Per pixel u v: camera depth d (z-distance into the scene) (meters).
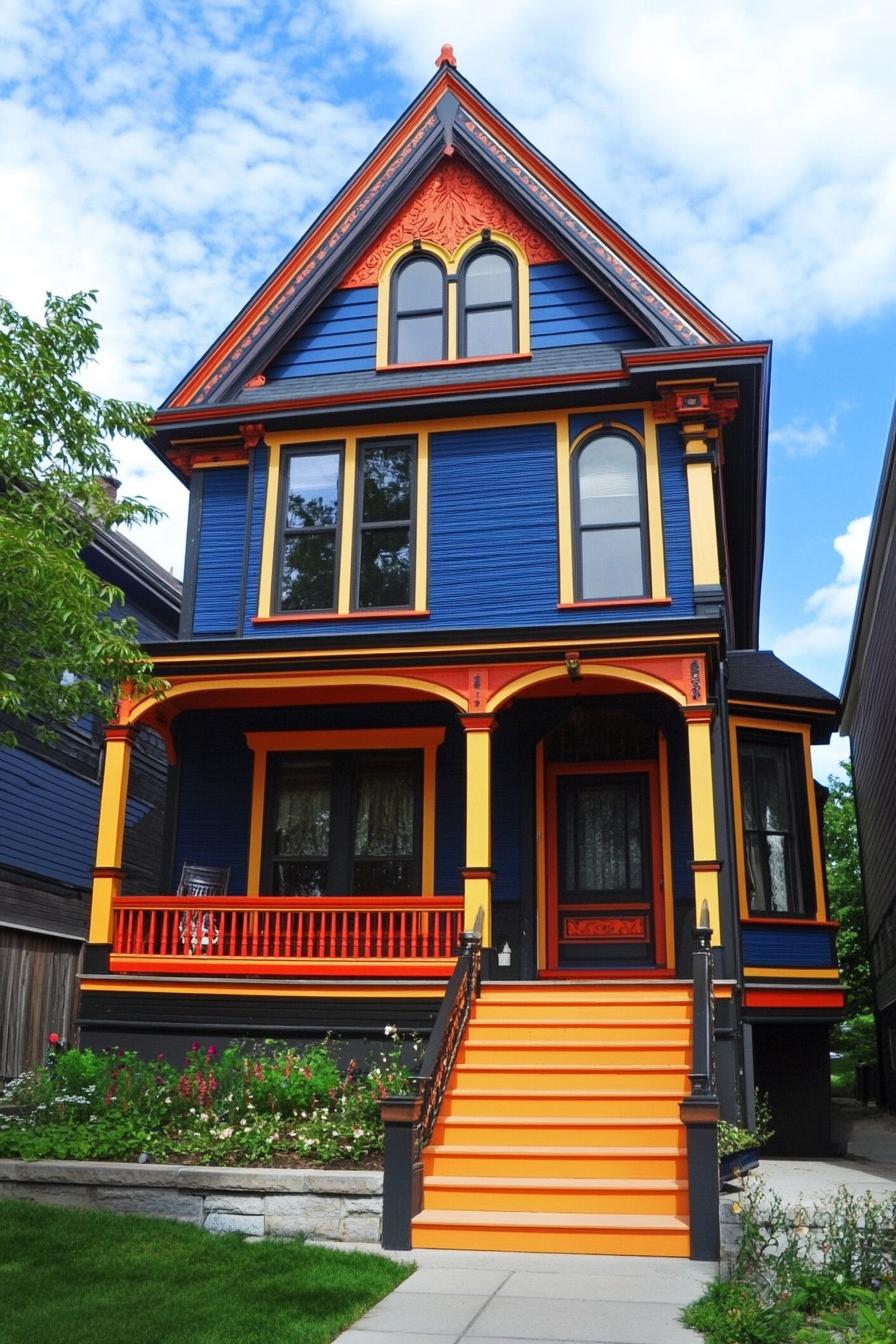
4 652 9.28
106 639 9.02
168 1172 8.17
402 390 13.34
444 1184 8.12
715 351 12.54
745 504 15.45
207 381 14.25
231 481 14.11
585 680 12.09
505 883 12.57
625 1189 7.95
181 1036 11.23
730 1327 5.60
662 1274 6.94
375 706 13.34
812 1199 7.71
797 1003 13.23
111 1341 5.44
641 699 12.85
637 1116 8.87
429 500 13.26
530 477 13.11
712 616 11.88
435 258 14.37
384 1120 7.93
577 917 12.73
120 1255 7.02
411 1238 7.70
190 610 13.73
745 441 13.94
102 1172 8.27
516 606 12.74
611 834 12.91
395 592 13.13
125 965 11.51
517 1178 8.27
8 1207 8.02
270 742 13.43
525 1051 9.70
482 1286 6.64
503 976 12.27
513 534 12.96
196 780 13.55
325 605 13.26
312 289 14.20
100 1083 9.75
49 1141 8.80
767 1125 13.25
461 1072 9.41
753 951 13.37
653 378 12.73
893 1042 21.08
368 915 11.38
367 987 11.00
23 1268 6.72
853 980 28.55
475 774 11.30
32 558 8.29
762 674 15.09
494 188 14.25
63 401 9.42
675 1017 10.15
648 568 12.61
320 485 13.66
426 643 11.60
